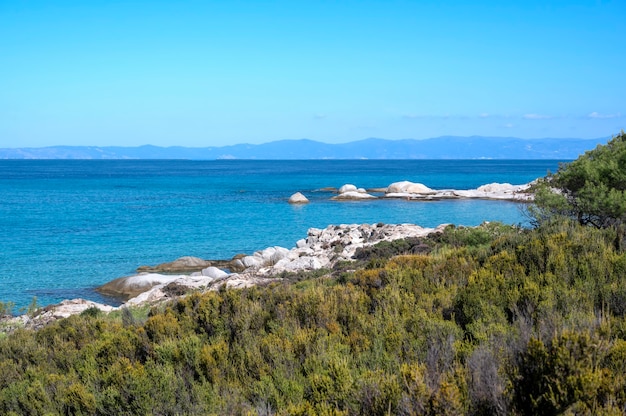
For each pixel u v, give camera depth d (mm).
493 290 7984
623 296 7004
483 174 153125
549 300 6961
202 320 9844
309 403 5270
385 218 51719
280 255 30578
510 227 20359
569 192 17219
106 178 136750
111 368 7465
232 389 6445
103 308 20375
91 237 40938
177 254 34938
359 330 7809
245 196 78125
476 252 13328
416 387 4676
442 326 6918
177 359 7516
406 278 10375
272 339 7805
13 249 35875
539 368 4418
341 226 39219
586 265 8477
